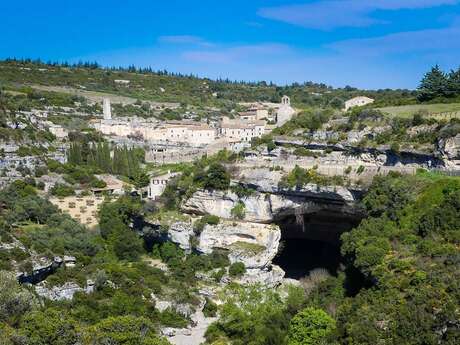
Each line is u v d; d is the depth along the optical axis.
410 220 94.06
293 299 105.19
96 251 121.50
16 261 93.00
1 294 75.75
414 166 109.50
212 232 125.06
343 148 129.25
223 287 113.12
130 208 136.50
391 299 74.00
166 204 138.88
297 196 121.56
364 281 92.69
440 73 155.62
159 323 95.75
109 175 168.75
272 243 120.56
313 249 140.25
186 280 114.94
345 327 73.94
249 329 94.50
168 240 131.00
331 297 96.75
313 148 135.38
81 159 173.38
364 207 105.69
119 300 95.31
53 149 170.12
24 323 70.00
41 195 138.62
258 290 112.00
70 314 88.06
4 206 121.81
